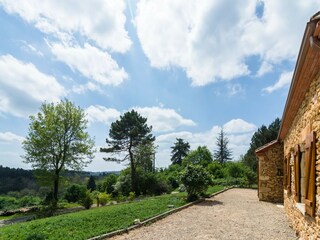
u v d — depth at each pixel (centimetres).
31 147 2283
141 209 1073
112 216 923
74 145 2434
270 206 1228
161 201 1337
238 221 873
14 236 699
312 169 455
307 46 377
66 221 852
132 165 3003
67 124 2420
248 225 812
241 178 2808
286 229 762
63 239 644
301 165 648
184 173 1406
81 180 2948
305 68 450
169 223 844
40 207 2112
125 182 2984
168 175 3591
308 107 524
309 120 514
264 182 1429
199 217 942
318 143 436
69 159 2392
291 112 743
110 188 3288
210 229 761
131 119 3098
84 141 2488
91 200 1895
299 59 427
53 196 2319
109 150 3064
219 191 1891
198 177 1376
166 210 1039
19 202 2991
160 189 2878
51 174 2333
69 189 2698
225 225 812
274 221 876
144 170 3331
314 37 340
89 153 2505
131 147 3094
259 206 1220
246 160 3045
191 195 1378
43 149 2286
